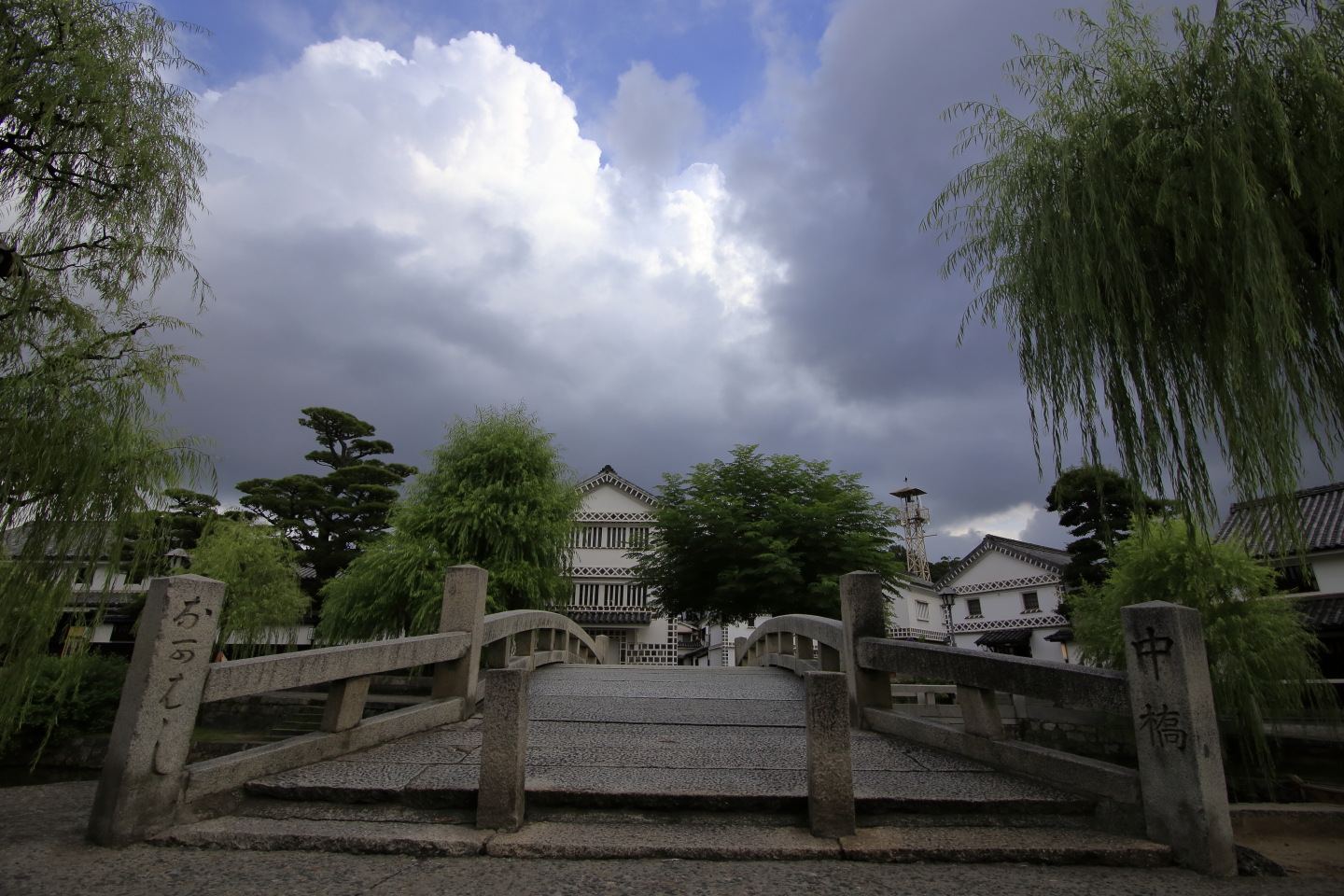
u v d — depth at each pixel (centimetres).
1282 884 333
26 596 540
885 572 1747
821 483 1873
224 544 1659
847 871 336
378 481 2711
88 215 550
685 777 445
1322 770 1112
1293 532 477
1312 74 466
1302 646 1084
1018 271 579
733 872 333
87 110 536
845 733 385
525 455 1664
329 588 1537
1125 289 524
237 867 329
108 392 572
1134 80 539
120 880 308
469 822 386
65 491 543
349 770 450
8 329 527
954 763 494
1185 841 353
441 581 1385
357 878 317
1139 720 383
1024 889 319
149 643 380
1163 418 518
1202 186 478
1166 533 1121
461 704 633
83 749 1235
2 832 378
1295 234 479
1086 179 525
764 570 1609
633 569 2133
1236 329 469
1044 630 3164
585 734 578
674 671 988
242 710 1323
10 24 507
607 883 316
